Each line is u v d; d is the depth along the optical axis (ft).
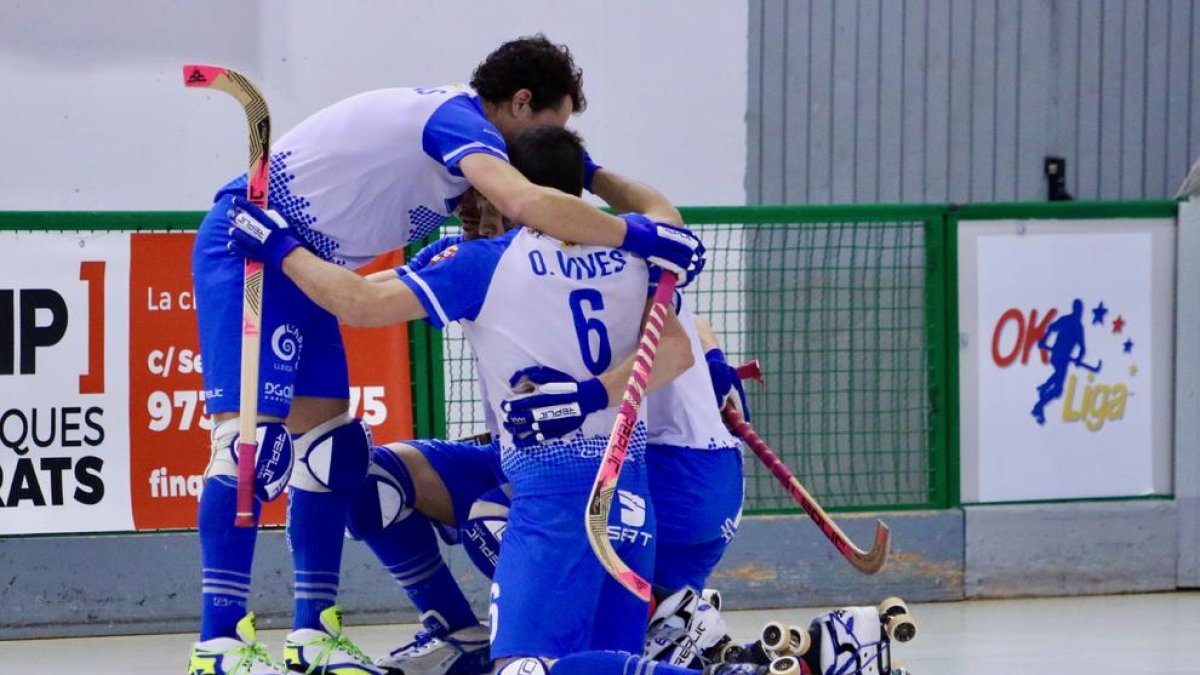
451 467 46.91
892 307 65.51
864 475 65.72
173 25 76.13
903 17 82.33
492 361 39.29
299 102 77.10
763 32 81.20
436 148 42.42
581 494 38.52
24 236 57.11
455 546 60.85
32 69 75.20
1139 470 66.13
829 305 65.57
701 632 42.93
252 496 40.91
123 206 76.38
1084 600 64.85
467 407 61.26
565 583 38.17
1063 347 65.26
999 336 65.05
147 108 76.28
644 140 80.02
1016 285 64.95
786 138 81.71
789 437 65.46
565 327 38.86
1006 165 83.15
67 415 57.77
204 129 76.89
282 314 42.57
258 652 42.01
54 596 58.03
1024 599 65.16
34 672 52.01
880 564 44.19
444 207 44.45
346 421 44.96
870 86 82.23
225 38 76.43
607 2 79.30
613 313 39.37
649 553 39.88
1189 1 83.30
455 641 47.03
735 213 63.57
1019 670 50.65
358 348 59.93
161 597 58.80
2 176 75.20
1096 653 53.62
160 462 58.59
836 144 82.07
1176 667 51.08
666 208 44.50
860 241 65.31
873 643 38.19
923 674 50.01
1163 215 65.36
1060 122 83.25
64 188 75.82
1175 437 66.13
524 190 39.11
